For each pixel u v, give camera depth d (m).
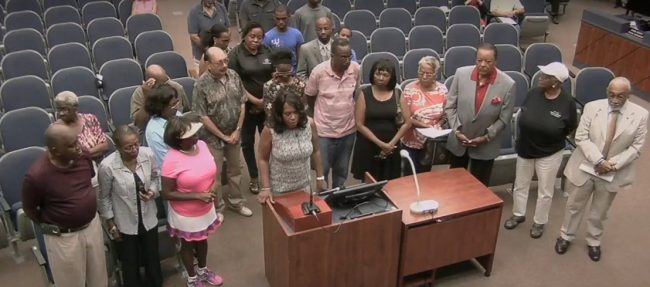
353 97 3.95
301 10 5.85
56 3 7.91
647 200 4.70
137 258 3.33
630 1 7.74
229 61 4.32
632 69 6.85
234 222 4.30
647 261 3.93
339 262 3.14
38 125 4.40
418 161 4.15
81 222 2.90
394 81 3.76
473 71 3.86
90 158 2.98
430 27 6.63
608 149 3.57
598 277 3.76
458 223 3.39
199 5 6.09
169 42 6.39
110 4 7.66
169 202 3.24
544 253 4.00
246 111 4.36
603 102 3.60
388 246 3.25
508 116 3.92
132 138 2.96
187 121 3.08
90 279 3.15
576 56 7.84
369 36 7.10
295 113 3.18
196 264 3.68
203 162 3.19
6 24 6.88
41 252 3.29
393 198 3.46
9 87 4.95
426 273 3.62
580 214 3.86
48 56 5.82
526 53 6.06
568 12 10.26
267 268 3.51
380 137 3.86
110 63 5.38
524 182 4.13
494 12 8.20
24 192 2.76
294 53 5.15
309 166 3.47
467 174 3.78
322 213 2.96
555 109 3.75
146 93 3.89
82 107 4.64
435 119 3.92
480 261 3.81
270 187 3.45
